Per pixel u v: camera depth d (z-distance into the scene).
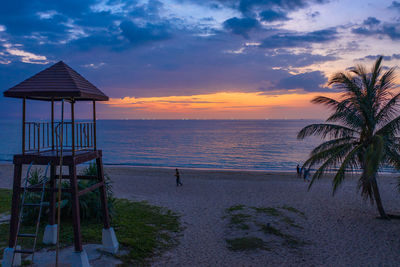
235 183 25.97
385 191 22.64
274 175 31.19
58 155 7.57
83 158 7.99
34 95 7.44
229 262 9.73
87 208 12.16
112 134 136.62
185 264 9.40
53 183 9.80
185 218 14.80
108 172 32.50
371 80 14.43
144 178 28.45
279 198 20.02
